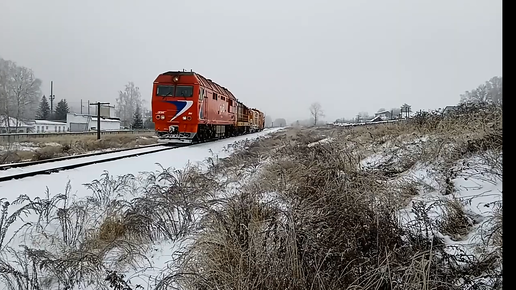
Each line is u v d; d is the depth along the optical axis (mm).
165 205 6508
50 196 7863
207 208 6289
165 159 15422
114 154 17328
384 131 14938
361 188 5977
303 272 3812
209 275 4133
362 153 11711
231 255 4516
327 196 5617
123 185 8703
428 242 4387
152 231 6090
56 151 20219
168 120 21875
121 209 6719
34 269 4094
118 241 5172
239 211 5750
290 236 4164
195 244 4891
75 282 4305
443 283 3539
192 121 21688
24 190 8297
